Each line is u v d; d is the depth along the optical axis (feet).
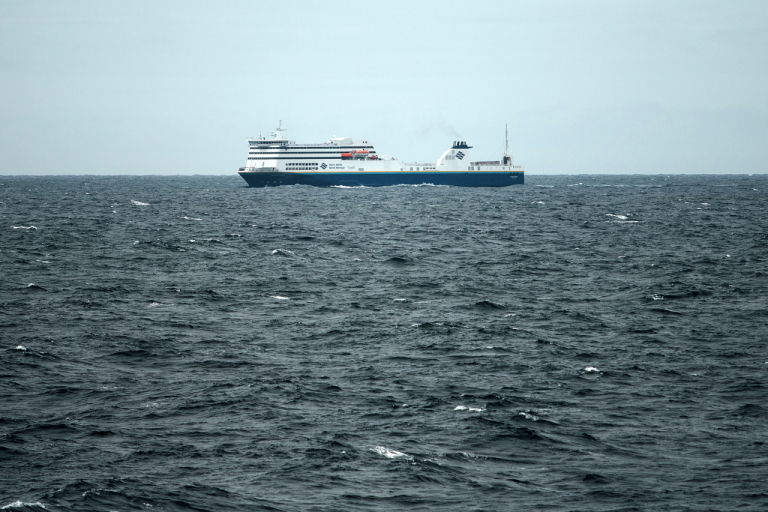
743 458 319.06
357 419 363.56
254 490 288.51
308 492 287.28
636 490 290.56
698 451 327.06
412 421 361.10
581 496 286.05
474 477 302.45
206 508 273.95
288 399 390.21
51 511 265.75
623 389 410.11
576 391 406.62
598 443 335.88
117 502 275.59
